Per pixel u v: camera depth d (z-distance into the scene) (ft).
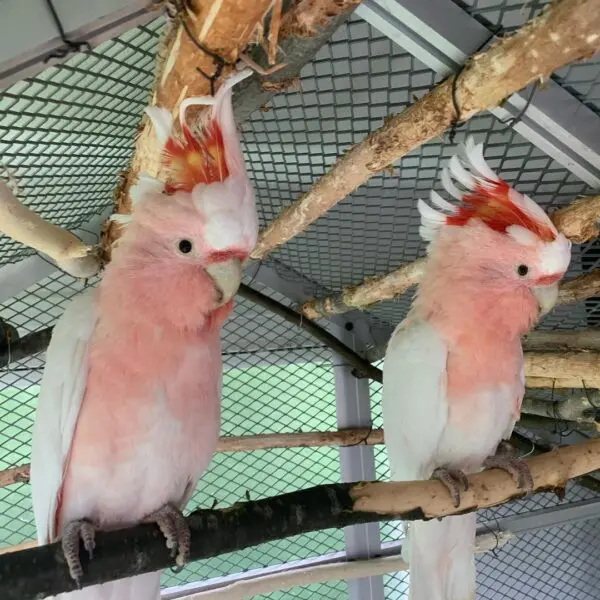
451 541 2.09
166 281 1.53
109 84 1.84
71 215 2.48
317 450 3.38
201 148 1.51
